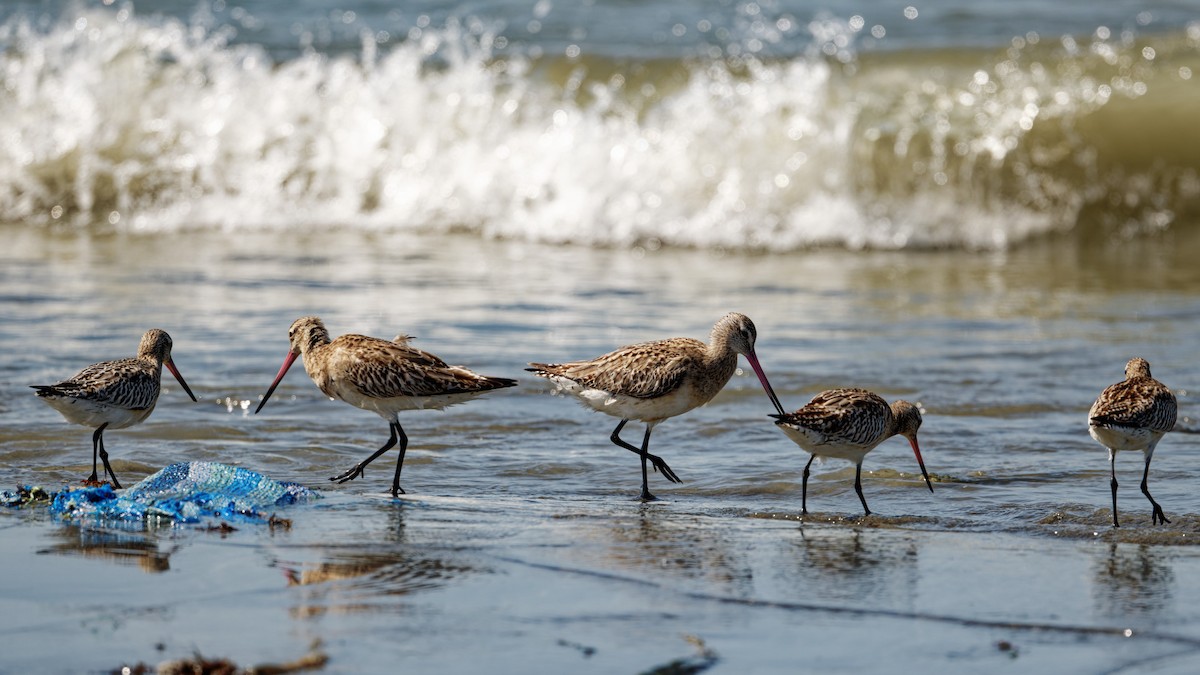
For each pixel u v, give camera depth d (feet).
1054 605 25.38
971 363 50.39
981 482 35.94
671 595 25.71
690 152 84.23
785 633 23.65
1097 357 51.57
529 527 30.76
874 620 24.41
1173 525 31.55
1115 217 84.07
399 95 88.12
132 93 89.30
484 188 84.02
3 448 37.68
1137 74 91.86
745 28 101.76
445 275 68.18
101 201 85.10
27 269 67.51
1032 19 104.94
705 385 36.06
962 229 81.51
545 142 85.05
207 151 86.84
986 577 27.14
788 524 31.71
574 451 39.40
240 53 92.38
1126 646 23.22
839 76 91.30
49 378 45.60
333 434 40.40
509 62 91.45
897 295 65.00
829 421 31.96
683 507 33.55
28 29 95.50
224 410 42.86
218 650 22.39
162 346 36.88
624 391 35.50
